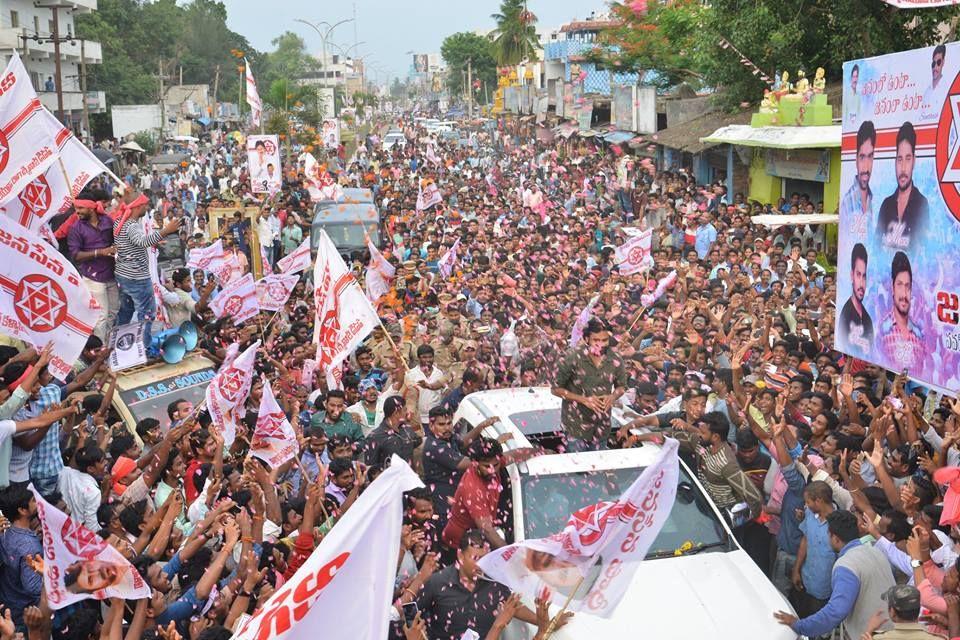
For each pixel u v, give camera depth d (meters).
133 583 5.47
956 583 5.82
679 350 11.60
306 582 4.29
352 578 4.32
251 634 4.32
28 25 56.91
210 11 105.00
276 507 7.52
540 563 5.27
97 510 7.12
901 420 8.52
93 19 74.06
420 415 10.88
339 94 102.88
